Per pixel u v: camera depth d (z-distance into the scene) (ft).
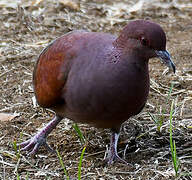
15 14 55.88
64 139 34.37
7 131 35.22
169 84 42.73
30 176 30.32
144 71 28.99
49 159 32.09
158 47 28.27
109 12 58.85
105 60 28.32
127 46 28.35
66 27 54.08
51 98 30.42
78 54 29.01
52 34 52.65
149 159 32.07
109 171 30.73
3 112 37.88
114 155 31.91
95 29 54.34
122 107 28.84
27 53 48.06
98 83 28.14
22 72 44.37
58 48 30.27
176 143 33.94
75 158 32.22
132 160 32.12
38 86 31.42
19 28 53.36
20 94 40.68
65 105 30.32
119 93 28.32
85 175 30.30
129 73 28.30
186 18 58.85
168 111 38.34
